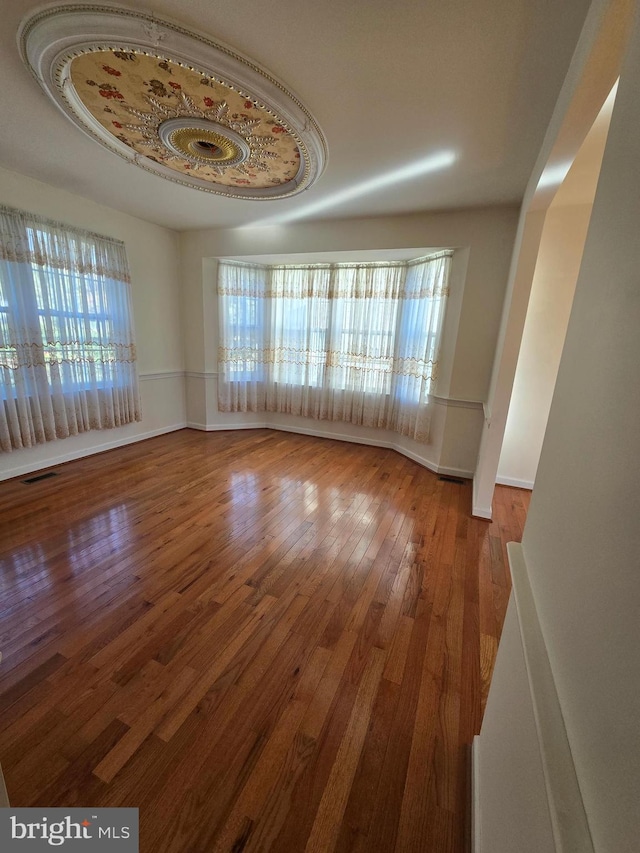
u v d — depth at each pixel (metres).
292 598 1.81
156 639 1.54
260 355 4.71
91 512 2.57
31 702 1.26
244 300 4.47
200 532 2.38
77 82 1.62
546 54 1.34
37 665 1.40
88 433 3.63
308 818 0.99
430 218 3.14
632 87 0.56
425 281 3.55
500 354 2.53
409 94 1.63
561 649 0.59
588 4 1.13
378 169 2.33
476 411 3.34
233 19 1.28
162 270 4.14
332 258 3.88
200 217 3.58
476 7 1.19
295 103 1.69
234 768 1.10
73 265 3.18
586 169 2.12
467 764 1.14
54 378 3.14
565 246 2.87
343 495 3.03
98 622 1.61
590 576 0.53
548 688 0.59
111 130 2.03
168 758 1.11
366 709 1.29
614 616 0.44
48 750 1.12
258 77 1.52
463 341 3.25
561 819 0.43
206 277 4.29
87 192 3.03
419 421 3.69
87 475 3.21
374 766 1.12
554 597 0.66
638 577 0.40
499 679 0.99
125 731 1.18
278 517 2.62
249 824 0.98
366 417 4.30
